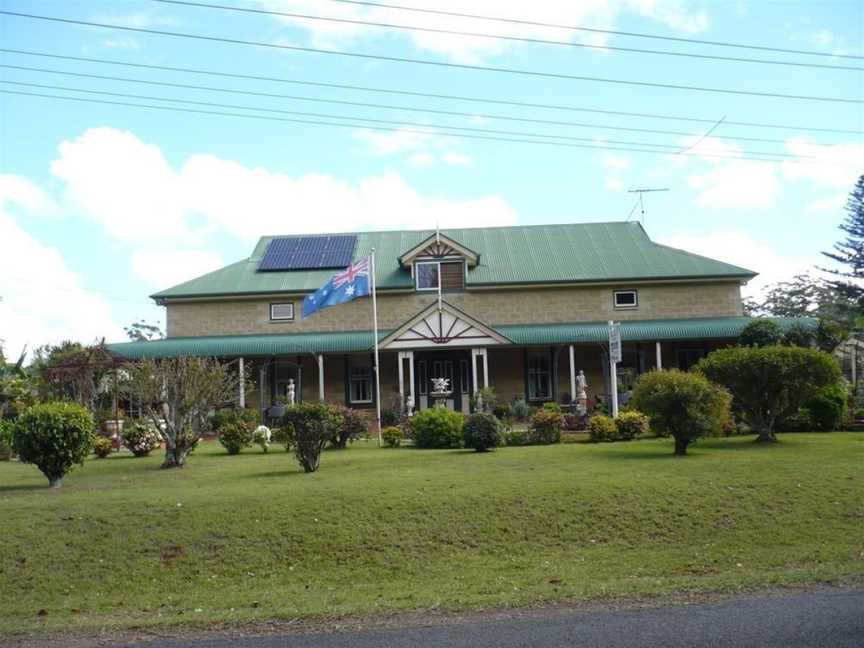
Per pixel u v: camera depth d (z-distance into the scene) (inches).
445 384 1348.4
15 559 485.7
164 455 965.8
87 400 1134.4
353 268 1240.8
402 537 508.1
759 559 463.8
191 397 820.6
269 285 1482.5
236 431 958.4
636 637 315.3
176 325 1476.4
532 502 553.0
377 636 334.0
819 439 880.3
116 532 516.1
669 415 745.6
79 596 446.9
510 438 959.6
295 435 722.8
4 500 609.6
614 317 1455.5
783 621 331.3
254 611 391.2
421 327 1339.8
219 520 528.4
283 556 489.7
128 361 1090.7
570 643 310.2
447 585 433.4
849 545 484.1
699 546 494.0
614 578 434.6
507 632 330.6
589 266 1496.1
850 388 1214.9
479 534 513.7
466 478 629.6
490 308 1462.8
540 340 1368.1
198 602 425.7
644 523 526.0
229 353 1375.5
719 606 361.1
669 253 1539.1
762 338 1286.9
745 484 586.9
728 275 1438.2
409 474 667.4
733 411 868.0
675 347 1453.0
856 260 2187.5
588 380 1456.7
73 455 681.6
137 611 414.9
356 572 470.3
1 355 1467.8
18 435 671.8
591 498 558.9
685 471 637.9
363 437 1067.9
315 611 382.0
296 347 1381.6
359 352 1439.5
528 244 1605.6
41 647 345.4
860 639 303.4
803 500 555.5
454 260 1471.5
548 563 470.3
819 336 1278.3
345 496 566.9
